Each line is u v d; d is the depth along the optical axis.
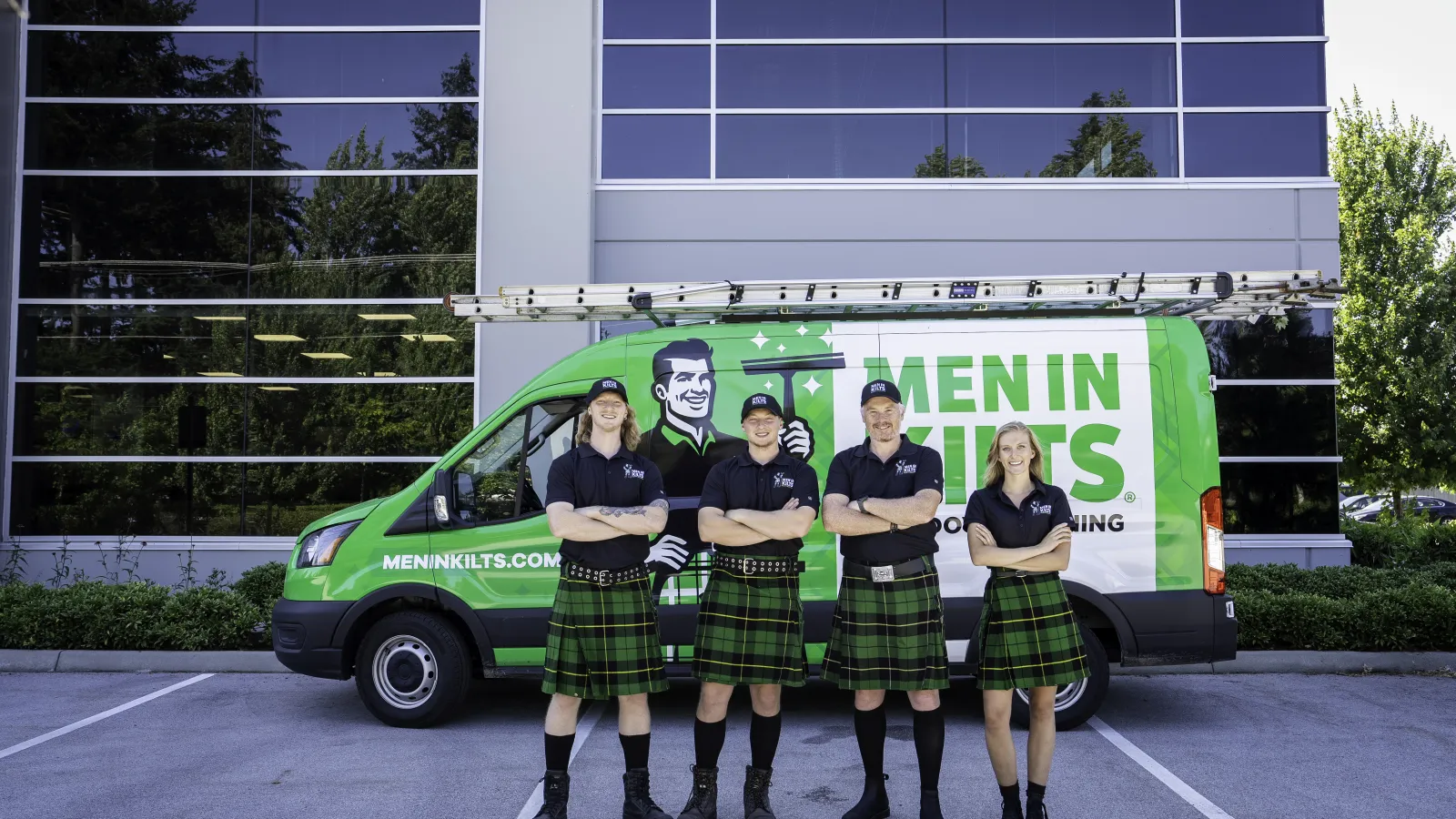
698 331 6.14
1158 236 10.80
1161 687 7.01
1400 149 18.22
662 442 6.02
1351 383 16.19
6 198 10.57
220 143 10.84
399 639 6.00
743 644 4.16
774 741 4.27
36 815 4.45
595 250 10.85
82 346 10.66
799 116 10.99
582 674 4.18
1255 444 10.55
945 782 4.92
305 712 6.44
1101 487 5.88
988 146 10.95
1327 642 7.66
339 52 10.90
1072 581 5.81
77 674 7.60
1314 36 10.92
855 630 4.17
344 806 4.59
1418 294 16.27
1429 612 7.60
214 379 10.64
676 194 10.84
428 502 6.04
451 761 5.32
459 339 10.64
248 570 9.87
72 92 10.82
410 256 10.73
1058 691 5.84
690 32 11.05
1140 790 4.78
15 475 10.52
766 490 4.21
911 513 4.05
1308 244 10.80
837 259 10.80
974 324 6.06
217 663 7.73
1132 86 10.97
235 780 4.98
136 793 4.77
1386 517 15.01
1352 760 5.27
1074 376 5.98
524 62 10.73
